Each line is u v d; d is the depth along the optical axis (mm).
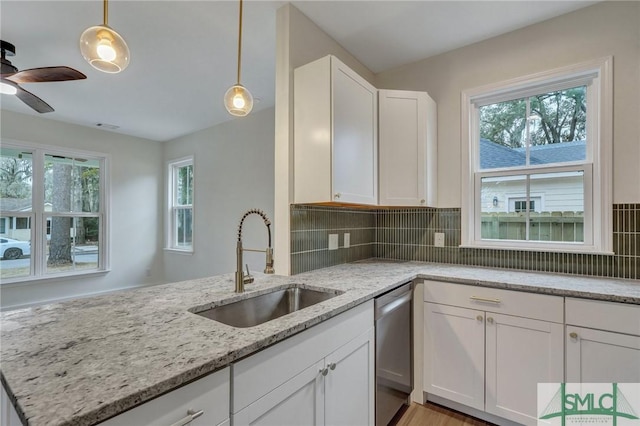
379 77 2752
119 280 4730
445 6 1920
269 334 960
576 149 2016
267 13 1984
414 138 2254
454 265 2336
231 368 858
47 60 2553
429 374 1956
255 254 3902
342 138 1829
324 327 1211
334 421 1261
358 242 2594
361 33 2191
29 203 3973
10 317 1118
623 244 1803
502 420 1766
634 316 1389
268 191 3779
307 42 2023
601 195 1868
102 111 3785
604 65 1854
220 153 4328
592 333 1478
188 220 4992
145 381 686
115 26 2109
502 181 2266
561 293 1547
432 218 2484
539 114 2150
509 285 1685
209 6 1912
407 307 1938
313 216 2107
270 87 3133
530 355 1630
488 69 2254
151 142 5137
